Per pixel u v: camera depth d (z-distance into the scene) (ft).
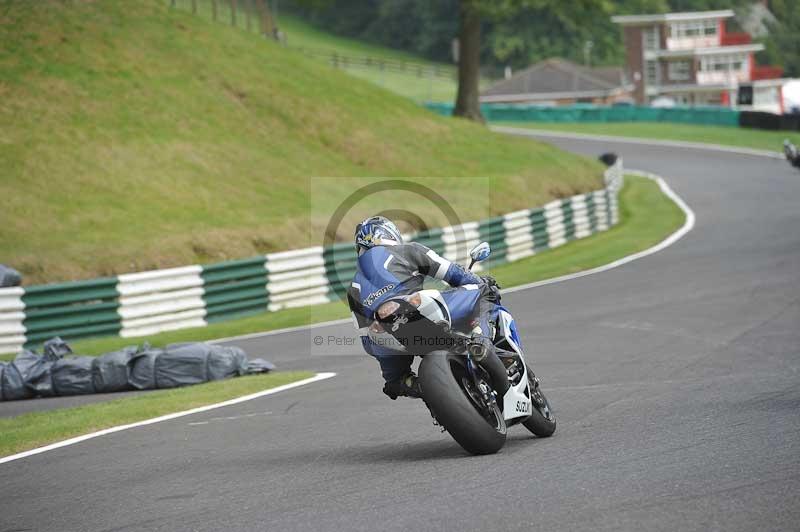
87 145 305.53
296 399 114.32
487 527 57.62
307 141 377.50
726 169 528.63
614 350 137.59
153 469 82.28
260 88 399.85
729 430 81.35
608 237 321.11
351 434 92.02
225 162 331.57
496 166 404.77
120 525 65.51
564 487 65.36
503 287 224.74
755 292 187.01
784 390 101.19
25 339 188.03
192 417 106.83
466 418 74.59
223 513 65.98
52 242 249.14
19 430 105.29
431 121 446.60
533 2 552.41
